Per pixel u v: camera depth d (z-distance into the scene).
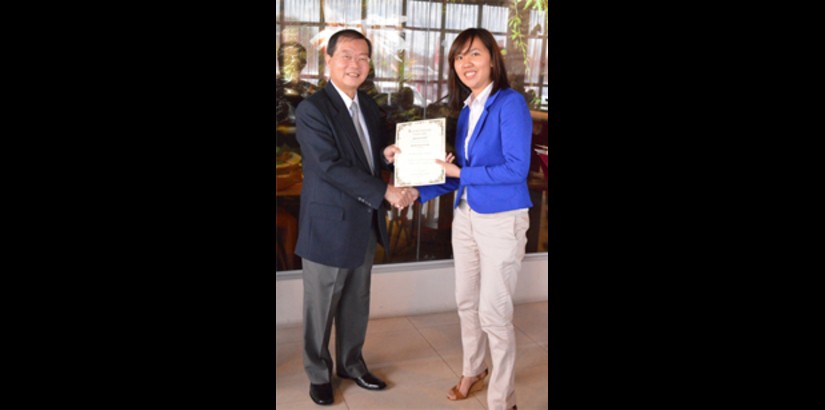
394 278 3.41
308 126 2.32
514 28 3.32
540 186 3.57
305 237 2.41
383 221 2.53
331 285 2.43
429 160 2.31
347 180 2.32
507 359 2.23
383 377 2.73
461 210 2.34
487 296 2.20
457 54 2.23
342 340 2.64
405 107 3.22
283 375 2.75
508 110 2.11
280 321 3.27
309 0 2.97
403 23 3.14
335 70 2.34
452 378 2.72
